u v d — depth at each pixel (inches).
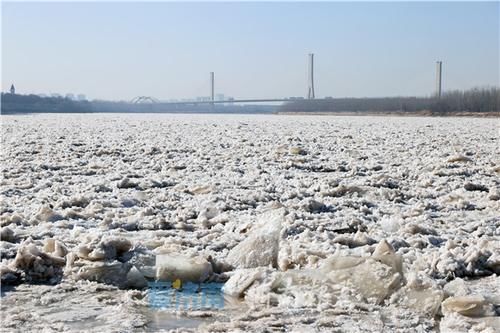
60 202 381.1
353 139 1047.0
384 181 502.3
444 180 523.8
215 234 302.0
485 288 233.1
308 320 198.7
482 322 193.8
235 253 261.7
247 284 227.1
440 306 207.0
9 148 773.3
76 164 621.0
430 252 272.4
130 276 234.8
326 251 261.6
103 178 516.7
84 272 236.1
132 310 207.5
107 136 1060.5
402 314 203.2
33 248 242.8
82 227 310.0
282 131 1304.1
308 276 226.5
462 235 321.1
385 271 221.8
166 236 305.7
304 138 1045.2
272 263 255.1
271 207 377.7
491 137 1141.1
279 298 216.4
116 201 389.7
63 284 229.8
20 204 380.2
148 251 261.0
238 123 1834.4
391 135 1180.5
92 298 217.9
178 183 493.0
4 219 322.0
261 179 520.1
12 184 465.4
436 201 431.2
